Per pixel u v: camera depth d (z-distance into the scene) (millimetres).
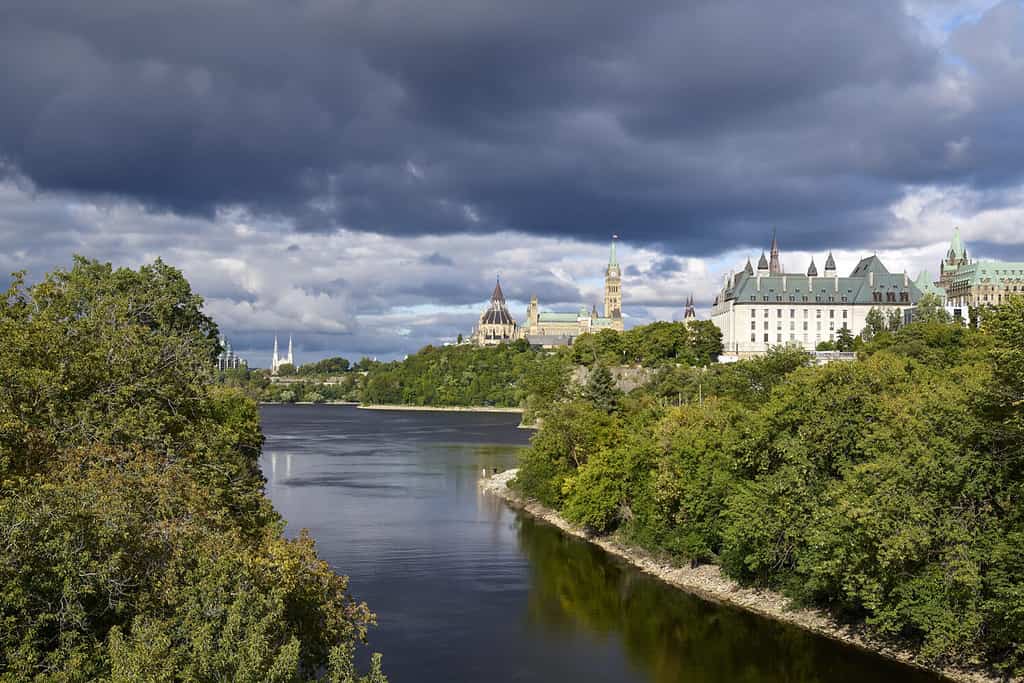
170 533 41656
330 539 108875
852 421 78188
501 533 113438
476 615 78750
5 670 32656
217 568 39281
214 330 107438
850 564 66688
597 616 79000
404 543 107000
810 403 81375
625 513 107188
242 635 36812
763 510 78000
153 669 32219
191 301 101438
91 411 57062
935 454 64062
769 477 79688
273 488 152750
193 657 34469
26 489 39062
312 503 136125
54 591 36156
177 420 66500
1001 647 63219
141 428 58531
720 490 87125
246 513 65188
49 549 35938
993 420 62781
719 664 67312
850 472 71500
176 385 68688
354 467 187250
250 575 41188
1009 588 56781
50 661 34281
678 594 86125
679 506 94938
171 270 100750
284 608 42219
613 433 122375
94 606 37906
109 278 92062
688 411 111125
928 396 72250
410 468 185125
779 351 165250
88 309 75750
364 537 110250
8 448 45219
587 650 70250
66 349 58781
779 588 82312
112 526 38375
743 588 85375
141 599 37500
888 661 67562
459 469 183375
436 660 67125
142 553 39938
